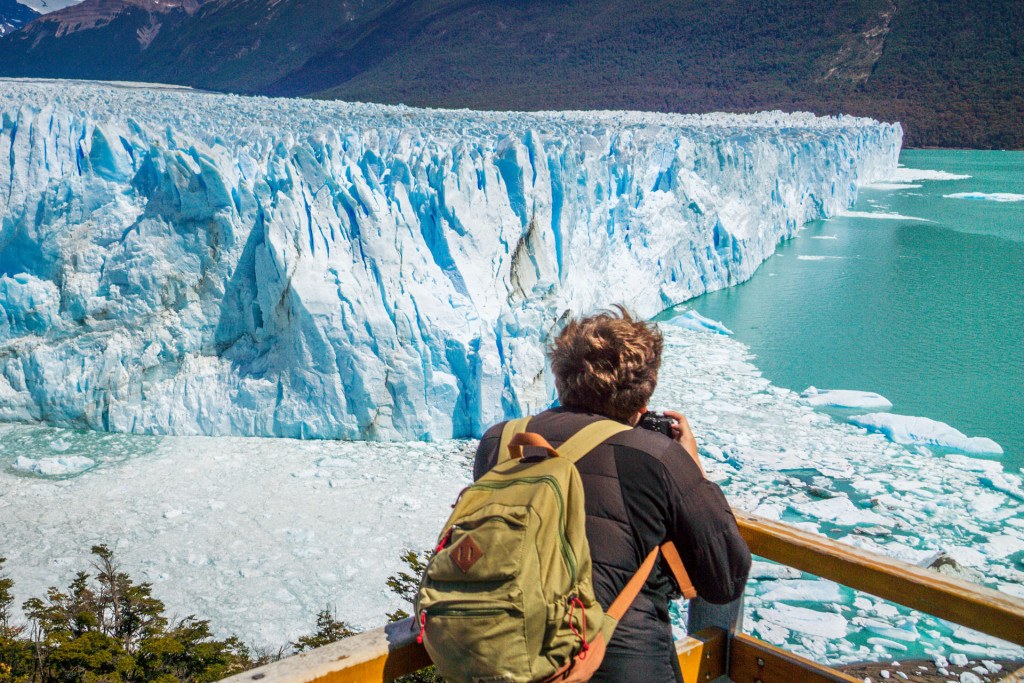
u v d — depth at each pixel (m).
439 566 1.55
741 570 1.72
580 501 1.59
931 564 8.62
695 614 2.20
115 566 8.05
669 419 1.99
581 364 1.87
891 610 7.93
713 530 1.68
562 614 1.49
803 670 2.02
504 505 1.56
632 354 1.84
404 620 1.82
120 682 5.52
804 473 11.04
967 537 9.35
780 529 2.08
